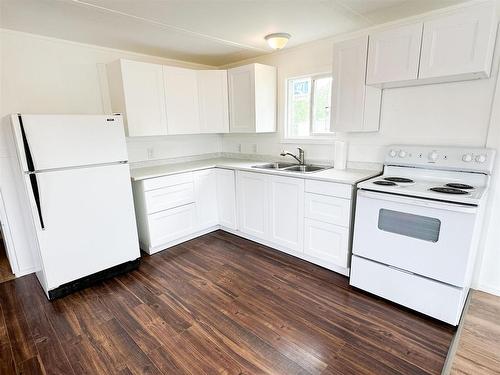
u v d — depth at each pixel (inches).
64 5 77.8
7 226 100.7
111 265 101.0
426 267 74.4
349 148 114.4
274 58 133.3
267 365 62.8
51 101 107.3
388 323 75.2
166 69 123.1
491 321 75.5
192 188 128.6
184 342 70.2
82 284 94.8
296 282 96.3
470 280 85.4
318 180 98.3
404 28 80.7
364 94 93.7
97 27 95.7
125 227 103.2
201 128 139.1
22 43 98.9
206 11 84.0
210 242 131.3
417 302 77.6
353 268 90.2
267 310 81.8
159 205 117.3
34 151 80.4
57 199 86.1
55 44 105.9
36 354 67.5
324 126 125.1
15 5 77.0
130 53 127.1
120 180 100.0
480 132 83.9
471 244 67.2
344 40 102.3
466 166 82.9
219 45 118.8
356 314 79.2
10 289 96.6
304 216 105.7
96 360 65.3
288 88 132.7
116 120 96.7
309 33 106.2
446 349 66.2
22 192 90.4
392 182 87.1
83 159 90.2
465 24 70.9
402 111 98.2
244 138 156.7
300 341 69.6
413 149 92.7
